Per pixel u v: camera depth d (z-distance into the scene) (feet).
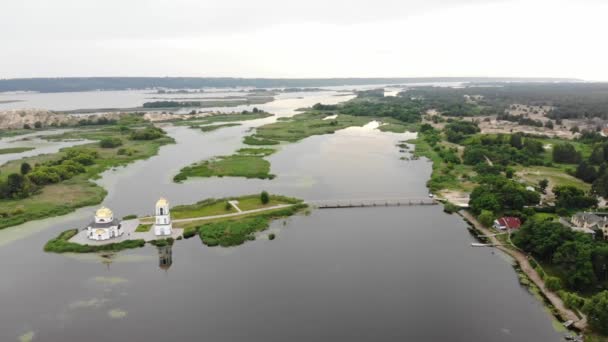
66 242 456.86
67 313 335.88
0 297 357.61
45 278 389.60
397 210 579.89
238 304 347.15
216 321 324.60
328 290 368.68
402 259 429.79
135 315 332.80
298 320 326.03
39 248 454.40
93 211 577.02
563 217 515.09
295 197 633.61
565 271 383.86
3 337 306.35
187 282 381.60
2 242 471.62
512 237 476.54
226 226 495.41
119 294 362.94
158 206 471.21
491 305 350.84
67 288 372.38
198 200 618.85
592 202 559.38
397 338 306.76
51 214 556.92
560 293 358.84
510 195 552.41
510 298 361.71
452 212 569.64
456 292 369.50
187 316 330.75
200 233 483.10
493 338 309.22
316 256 434.30
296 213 561.43
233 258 429.79
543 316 336.70
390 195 643.04
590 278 367.04
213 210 557.33
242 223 506.07
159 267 410.52
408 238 483.51
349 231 502.79
